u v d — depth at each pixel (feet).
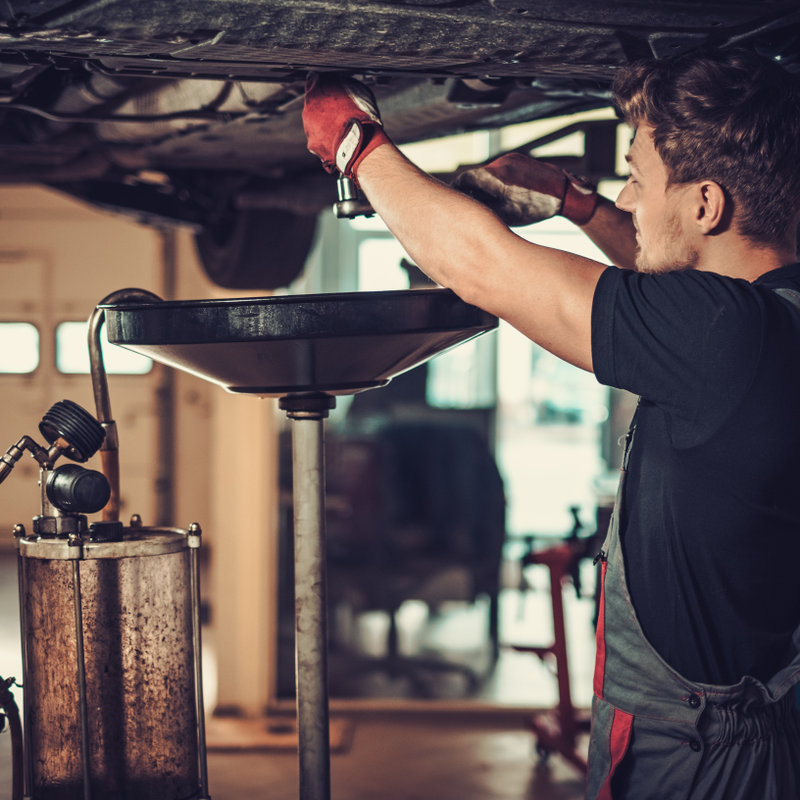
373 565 16.07
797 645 3.52
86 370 24.23
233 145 7.09
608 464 28.19
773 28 3.57
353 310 3.69
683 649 3.48
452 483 16.53
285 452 16.03
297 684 4.26
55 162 8.44
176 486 23.79
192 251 23.94
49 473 4.10
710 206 3.34
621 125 7.49
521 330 3.26
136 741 3.97
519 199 4.29
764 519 3.28
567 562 11.23
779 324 3.09
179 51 3.53
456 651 16.52
